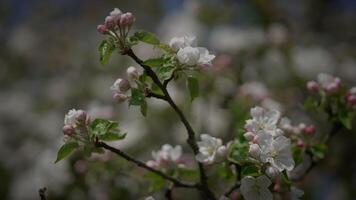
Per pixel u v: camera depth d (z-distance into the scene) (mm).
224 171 1247
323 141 1355
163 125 1986
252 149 1146
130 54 1182
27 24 3189
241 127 1278
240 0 2279
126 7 3139
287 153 1155
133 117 2070
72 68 2738
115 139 1208
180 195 1787
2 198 2244
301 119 1781
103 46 1181
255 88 1709
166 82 1187
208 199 1245
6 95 2830
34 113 2654
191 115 1785
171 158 1316
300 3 2588
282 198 1218
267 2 2193
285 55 2152
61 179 1792
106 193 1654
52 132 2461
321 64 2295
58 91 2609
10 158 2455
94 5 3199
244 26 2293
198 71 1191
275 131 1195
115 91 1220
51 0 3287
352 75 2385
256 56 2154
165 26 2672
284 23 2211
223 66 1785
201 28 2375
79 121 1192
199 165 1240
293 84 2119
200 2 2303
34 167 2256
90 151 1200
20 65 3014
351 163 2119
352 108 1336
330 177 2141
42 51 3057
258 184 1156
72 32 3088
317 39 2508
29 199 2119
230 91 1784
